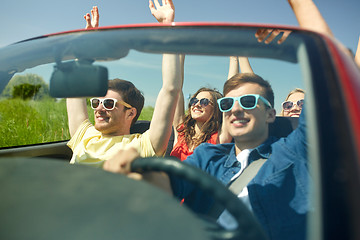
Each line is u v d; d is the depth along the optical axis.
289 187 0.91
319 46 0.90
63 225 0.50
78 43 1.14
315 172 0.65
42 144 1.68
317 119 0.70
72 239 0.48
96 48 1.10
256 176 1.00
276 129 1.08
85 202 0.56
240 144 1.13
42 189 0.59
